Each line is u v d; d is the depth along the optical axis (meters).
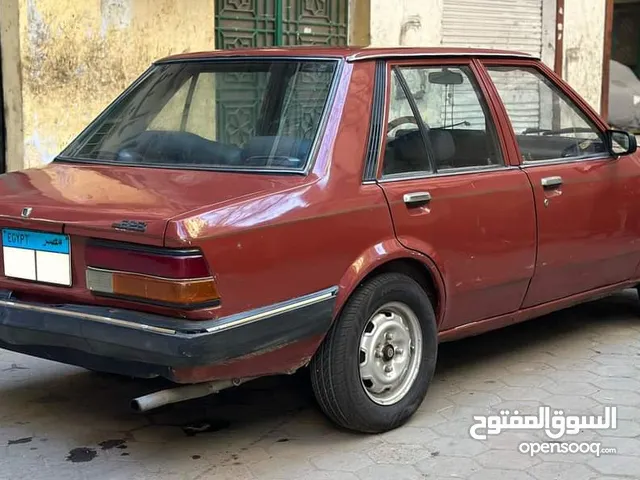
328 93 3.97
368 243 3.81
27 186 3.95
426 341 4.16
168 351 3.24
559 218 4.76
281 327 3.50
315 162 3.77
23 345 3.70
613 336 5.55
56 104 7.55
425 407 4.38
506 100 4.73
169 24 8.17
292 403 4.48
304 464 3.76
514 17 11.56
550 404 4.42
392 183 3.98
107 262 3.39
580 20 12.18
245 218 3.39
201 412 4.36
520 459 3.81
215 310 3.30
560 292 4.93
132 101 4.65
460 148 4.39
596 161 5.10
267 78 4.22
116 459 3.82
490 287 4.44
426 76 4.33
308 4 9.61
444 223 4.14
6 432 4.09
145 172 4.03
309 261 3.59
